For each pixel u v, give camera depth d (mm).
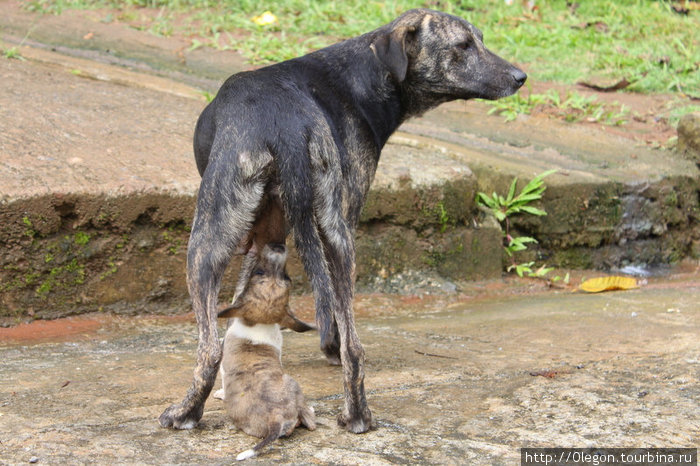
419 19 5051
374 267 7207
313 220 4023
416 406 4402
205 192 3988
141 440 3846
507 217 8039
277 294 4062
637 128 10031
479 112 10164
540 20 13617
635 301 6797
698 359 5102
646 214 8500
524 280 7867
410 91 5145
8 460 3568
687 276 8359
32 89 7922
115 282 6125
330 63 4812
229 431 4008
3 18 11125
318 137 4070
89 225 5949
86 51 10445
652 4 14391
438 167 7535
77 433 3889
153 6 12531
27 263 5797
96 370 4855
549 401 4457
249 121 4031
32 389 4465
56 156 6363
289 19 12258
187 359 5164
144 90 8758
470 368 5047
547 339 5660
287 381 3939
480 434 4039
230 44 11391
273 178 4027
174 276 6297
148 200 6070
